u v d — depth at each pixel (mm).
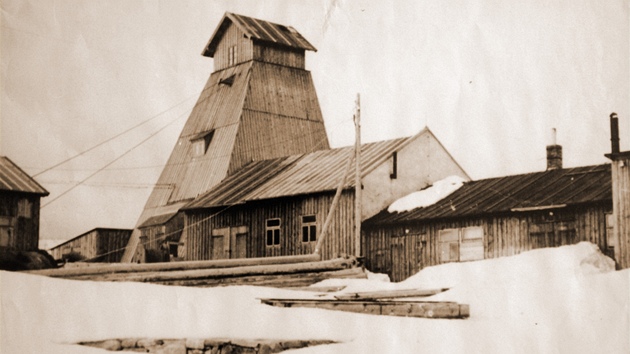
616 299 8352
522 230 11461
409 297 9000
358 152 12820
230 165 13867
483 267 10125
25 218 10250
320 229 13273
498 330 7730
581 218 10859
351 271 10844
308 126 13109
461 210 12133
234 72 13219
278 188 13516
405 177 13406
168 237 12203
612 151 9992
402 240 12664
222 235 13234
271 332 7336
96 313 7859
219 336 7234
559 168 11812
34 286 8234
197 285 10219
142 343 7270
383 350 7266
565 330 8164
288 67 12703
